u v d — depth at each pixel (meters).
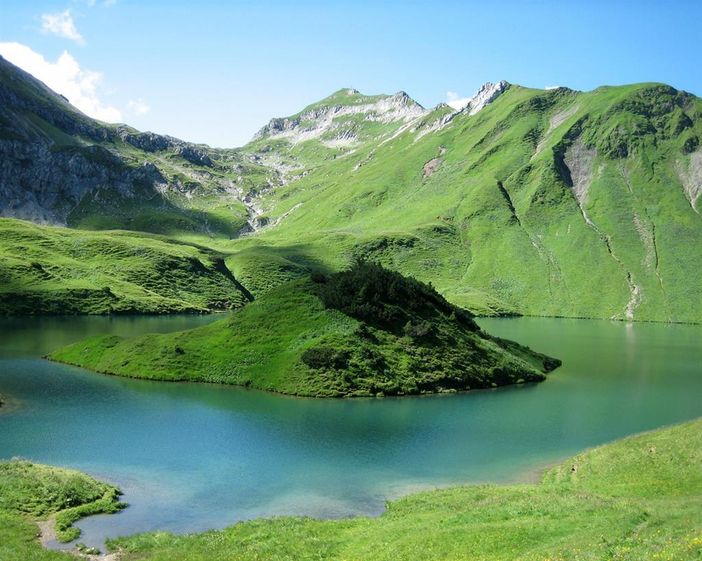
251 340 97.38
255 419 70.19
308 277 113.25
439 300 112.12
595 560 26.91
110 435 62.97
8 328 155.38
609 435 68.00
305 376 85.81
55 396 78.75
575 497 41.47
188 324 175.00
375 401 81.62
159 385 86.44
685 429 57.84
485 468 56.09
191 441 61.53
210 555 35.75
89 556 36.31
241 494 48.44
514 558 30.02
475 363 98.00
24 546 36.56
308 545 37.12
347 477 52.84
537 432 68.88
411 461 57.69
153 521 42.94
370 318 99.38
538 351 141.38
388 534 37.34
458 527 36.28
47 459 55.34
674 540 27.77
